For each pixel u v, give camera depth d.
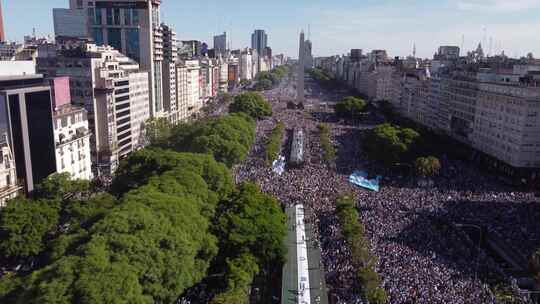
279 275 107.62
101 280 68.12
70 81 186.38
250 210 109.31
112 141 198.25
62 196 126.50
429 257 105.31
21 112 132.25
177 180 117.62
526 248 117.50
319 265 105.69
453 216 136.88
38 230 102.19
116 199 119.81
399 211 136.88
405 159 193.75
